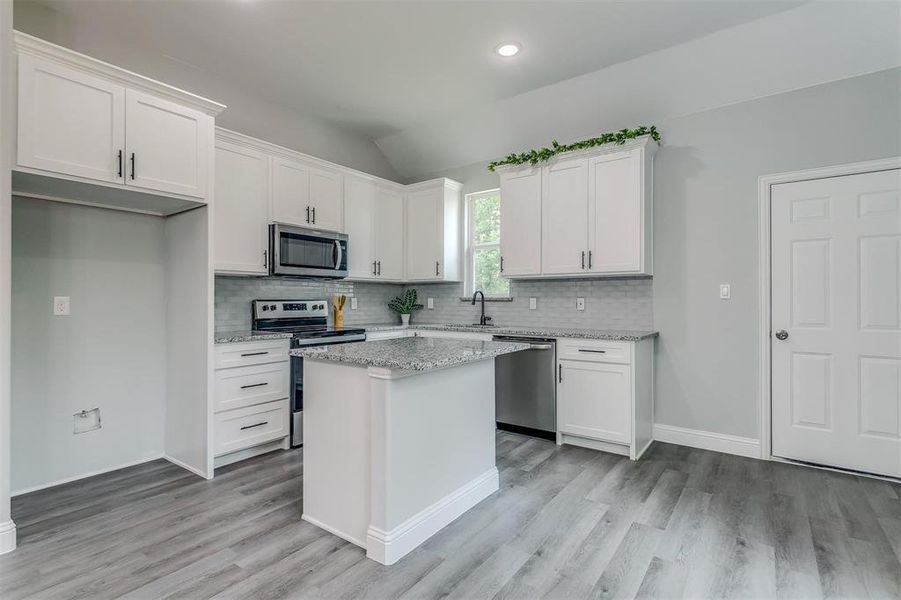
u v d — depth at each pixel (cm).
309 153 427
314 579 181
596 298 391
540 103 382
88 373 286
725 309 329
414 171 512
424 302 509
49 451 271
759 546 204
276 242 351
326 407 220
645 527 221
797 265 304
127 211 302
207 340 285
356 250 429
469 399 245
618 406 322
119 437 299
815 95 297
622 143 342
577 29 286
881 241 278
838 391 292
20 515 233
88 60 230
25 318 263
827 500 249
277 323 386
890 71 275
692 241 342
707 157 335
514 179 399
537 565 191
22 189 246
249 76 344
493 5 263
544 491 263
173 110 266
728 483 273
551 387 352
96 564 190
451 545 206
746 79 310
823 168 294
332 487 217
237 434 305
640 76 333
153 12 267
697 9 267
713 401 335
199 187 277
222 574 183
